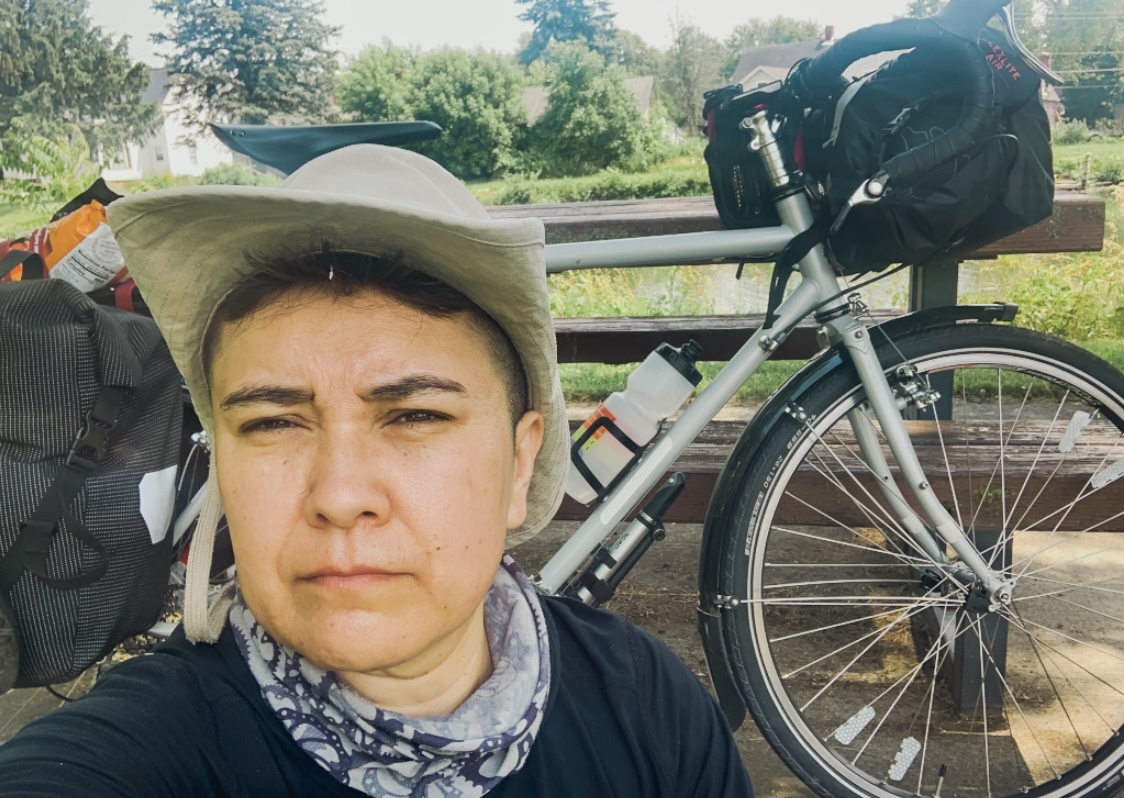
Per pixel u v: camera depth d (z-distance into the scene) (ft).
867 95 4.58
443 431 2.13
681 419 5.05
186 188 1.99
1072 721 6.20
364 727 2.16
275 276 2.11
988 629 6.07
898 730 6.19
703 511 5.95
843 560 8.75
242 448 2.13
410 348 2.08
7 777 1.89
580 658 2.77
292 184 2.36
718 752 2.77
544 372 2.43
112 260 5.31
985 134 4.31
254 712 2.27
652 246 5.07
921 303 7.14
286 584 2.06
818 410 5.01
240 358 2.12
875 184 4.26
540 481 2.87
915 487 4.99
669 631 7.69
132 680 2.27
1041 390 12.69
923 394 5.03
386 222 1.96
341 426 2.05
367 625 2.00
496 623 2.64
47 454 4.08
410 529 2.04
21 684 4.19
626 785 2.57
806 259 4.97
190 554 2.45
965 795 5.53
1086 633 7.39
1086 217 6.70
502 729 2.29
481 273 2.12
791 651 7.19
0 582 3.99
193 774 2.15
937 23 4.33
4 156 31.14
